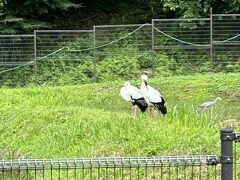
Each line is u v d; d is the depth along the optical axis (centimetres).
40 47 2817
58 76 2730
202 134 1282
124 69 2723
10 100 1866
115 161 826
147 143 1252
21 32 3102
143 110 1484
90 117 1521
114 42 2788
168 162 850
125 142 1279
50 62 2752
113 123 1406
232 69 2689
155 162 849
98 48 2784
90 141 1334
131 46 2781
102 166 830
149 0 3409
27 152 1383
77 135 1399
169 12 3303
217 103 1933
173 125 1383
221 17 2731
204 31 2766
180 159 820
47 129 1502
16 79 2748
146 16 3338
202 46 2692
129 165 825
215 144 1215
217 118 1582
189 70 2712
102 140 1321
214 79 2284
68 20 3322
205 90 2183
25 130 1532
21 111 1639
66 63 2759
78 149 1308
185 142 1233
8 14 3061
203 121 1416
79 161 831
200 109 1722
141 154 1220
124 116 1491
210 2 2911
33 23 3103
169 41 2767
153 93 1455
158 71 2689
